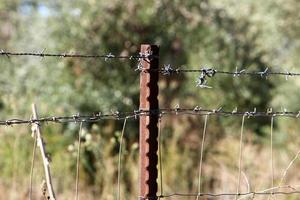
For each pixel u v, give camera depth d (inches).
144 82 391.9
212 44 1434.5
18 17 1483.8
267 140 1173.1
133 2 1285.7
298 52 1513.3
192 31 1403.8
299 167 978.1
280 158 1021.2
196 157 1011.3
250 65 1478.8
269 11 1523.1
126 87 1230.3
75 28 1246.9
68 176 833.5
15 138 832.9
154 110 392.2
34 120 402.9
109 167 805.9
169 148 974.4
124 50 1266.0
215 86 1416.1
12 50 1286.9
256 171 853.8
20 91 1181.7
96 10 1254.3
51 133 979.3
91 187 828.0
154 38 1330.0
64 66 1206.9
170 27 1354.6
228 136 1178.6
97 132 995.3
